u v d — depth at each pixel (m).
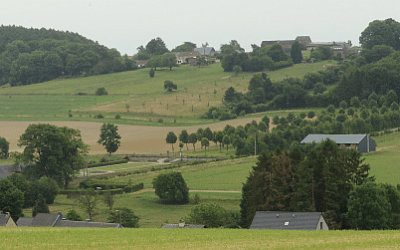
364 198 110.50
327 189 123.50
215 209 125.12
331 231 85.25
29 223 120.81
